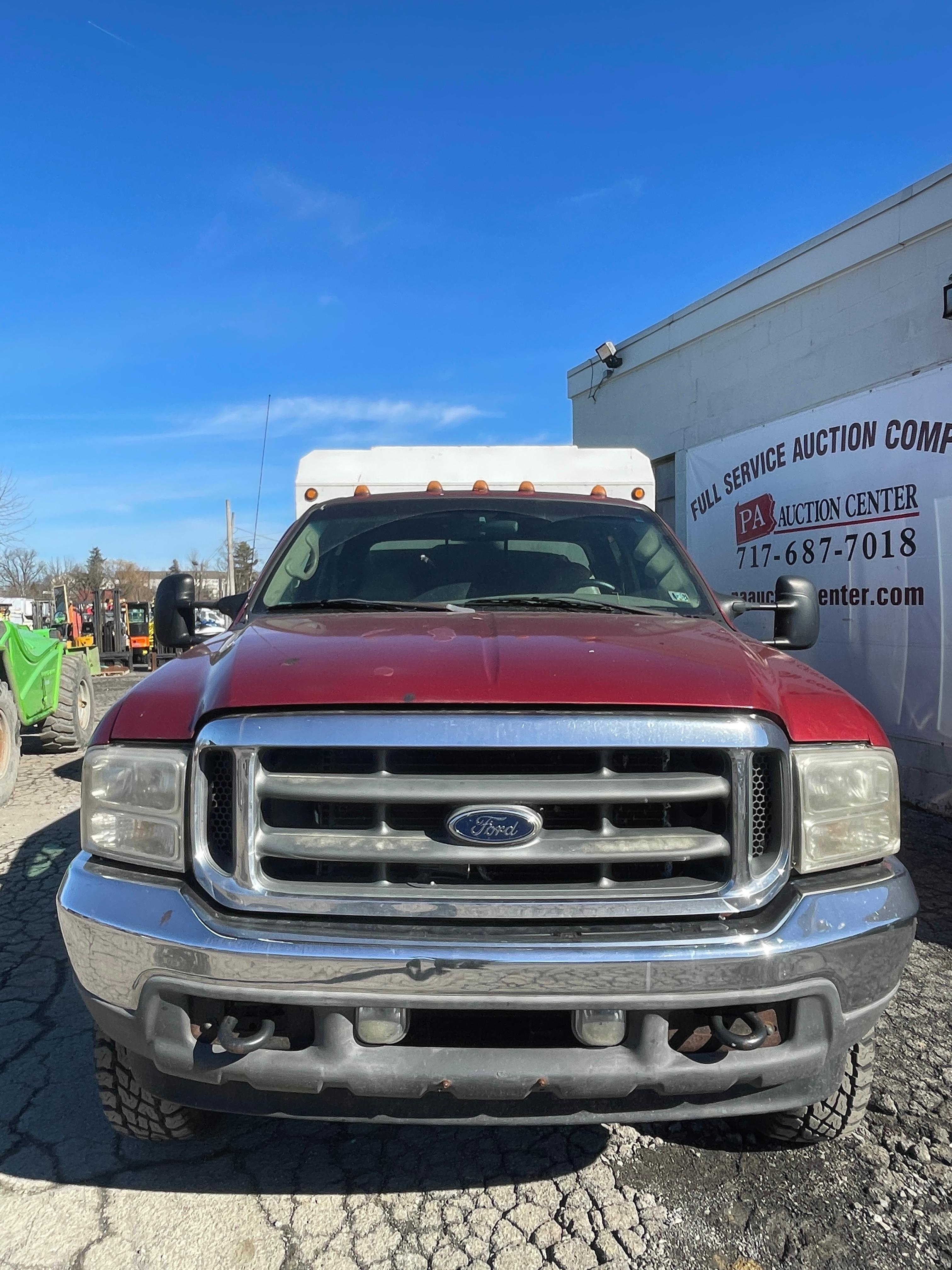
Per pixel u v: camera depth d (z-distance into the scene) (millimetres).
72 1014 3516
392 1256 2244
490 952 1881
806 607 3416
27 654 8164
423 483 5770
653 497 5855
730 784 2021
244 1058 1963
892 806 2225
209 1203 2441
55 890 4965
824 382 7398
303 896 1971
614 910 1961
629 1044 1937
